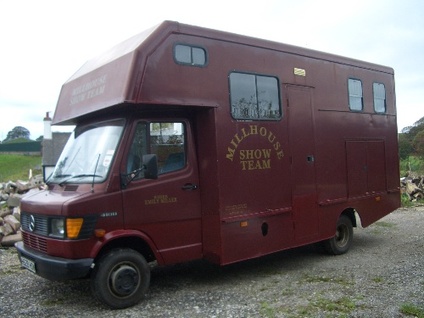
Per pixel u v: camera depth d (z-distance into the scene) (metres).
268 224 6.94
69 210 5.28
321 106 8.00
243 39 6.81
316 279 6.75
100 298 5.51
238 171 6.54
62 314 5.46
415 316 5.12
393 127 9.76
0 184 13.93
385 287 6.21
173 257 6.16
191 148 6.45
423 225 11.34
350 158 8.54
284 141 7.27
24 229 6.22
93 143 6.12
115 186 5.63
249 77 6.83
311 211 7.67
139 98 5.57
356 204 8.59
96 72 6.27
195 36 6.24
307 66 7.79
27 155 48.34
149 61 5.73
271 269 7.43
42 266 5.53
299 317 5.19
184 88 6.04
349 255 8.33
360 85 8.95
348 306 5.47
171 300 5.92
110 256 5.55
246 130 6.70
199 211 6.46
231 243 6.39
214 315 5.33
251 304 5.69
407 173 20.95
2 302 5.95
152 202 5.95
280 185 7.14
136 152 5.90
